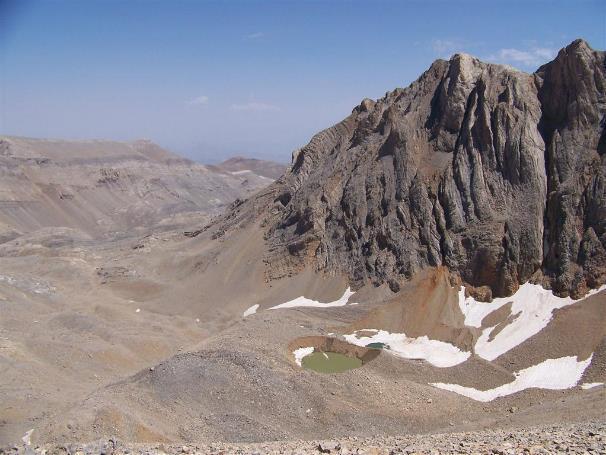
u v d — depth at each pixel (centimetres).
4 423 4938
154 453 2172
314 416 4441
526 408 4438
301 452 2152
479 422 4278
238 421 4259
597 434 2403
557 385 4703
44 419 4881
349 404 4544
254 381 4672
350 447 2261
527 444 2233
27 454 2162
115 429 3869
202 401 4506
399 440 2980
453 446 2331
